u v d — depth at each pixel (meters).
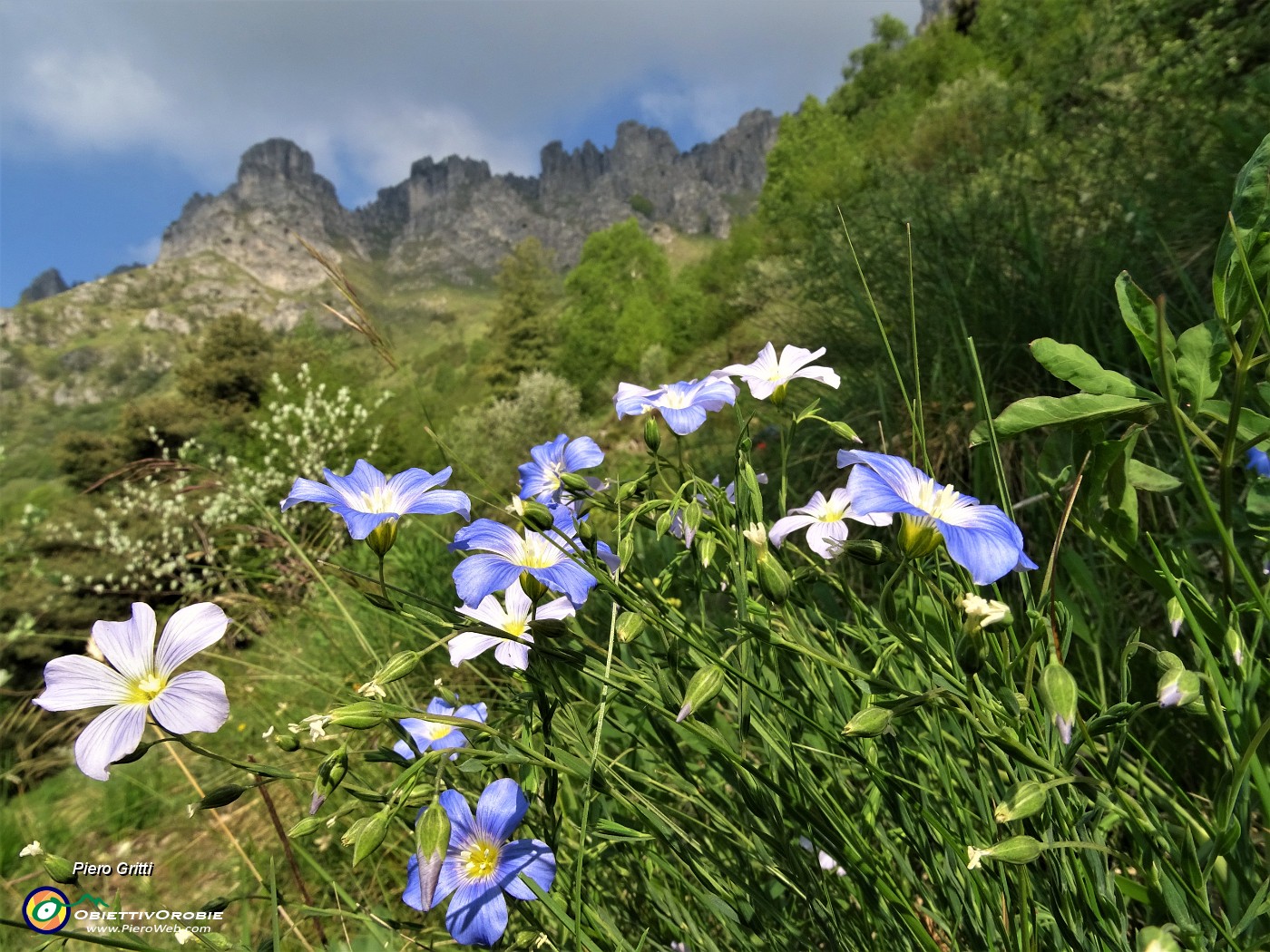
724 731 1.68
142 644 1.01
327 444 13.50
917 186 5.68
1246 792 1.02
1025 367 3.46
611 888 1.78
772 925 1.34
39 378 164.00
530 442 19.22
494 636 1.15
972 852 0.86
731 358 7.45
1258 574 1.41
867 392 4.21
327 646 4.23
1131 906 1.42
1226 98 5.52
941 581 1.18
